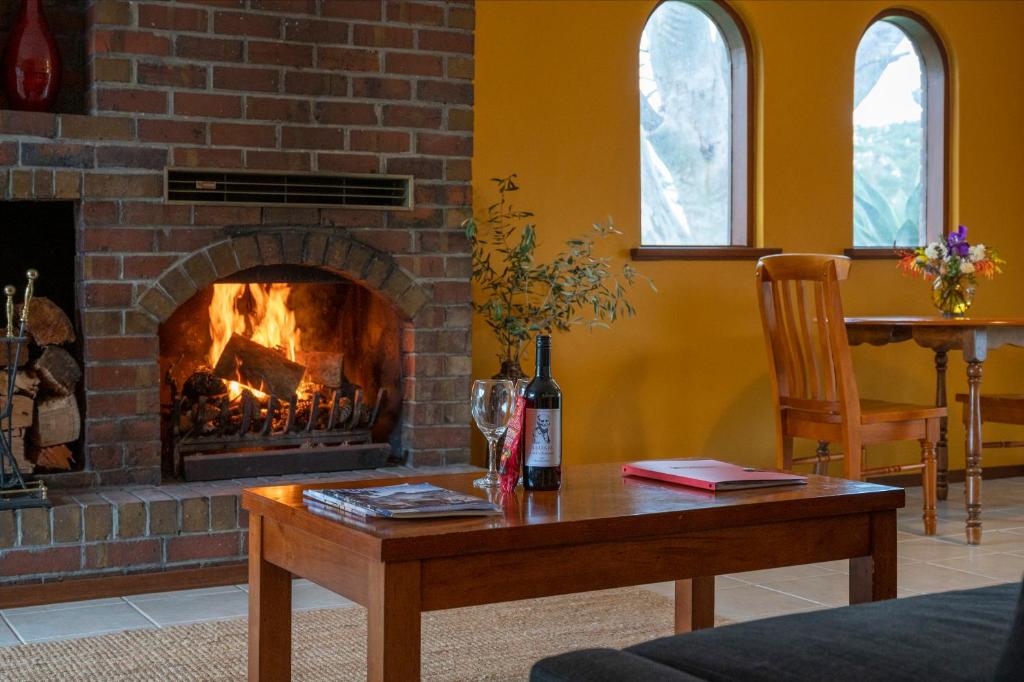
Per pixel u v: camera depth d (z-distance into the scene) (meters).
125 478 3.80
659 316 5.18
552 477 2.27
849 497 2.21
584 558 1.96
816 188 5.53
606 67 5.02
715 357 5.32
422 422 4.26
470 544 1.84
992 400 4.93
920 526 4.74
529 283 4.62
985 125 6.02
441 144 4.25
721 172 5.44
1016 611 1.24
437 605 1.84
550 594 1.94
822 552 2.21
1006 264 6.09
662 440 5.20
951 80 5.95
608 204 5.04
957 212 5.95
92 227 3.72
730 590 3.71
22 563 3.41
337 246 4.07
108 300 3.76
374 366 4.49
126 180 3.76
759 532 2.14
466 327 4.32
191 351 4.20
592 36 4.99
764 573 3.96
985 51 6.00
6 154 3.60
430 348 4.26
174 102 3.82
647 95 5.26
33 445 3.73
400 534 1.81
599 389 5.05
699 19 5.37
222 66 3.89
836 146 5.58
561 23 4.92
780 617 1.76
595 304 4.70
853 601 2.31
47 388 3.74
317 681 2.77
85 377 3.76
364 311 4.49
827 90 5.55
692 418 5.27
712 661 1.54
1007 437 6.08
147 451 3.83
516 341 4.59
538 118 4.88
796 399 4.48
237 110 3.91
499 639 3.14
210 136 3.88
